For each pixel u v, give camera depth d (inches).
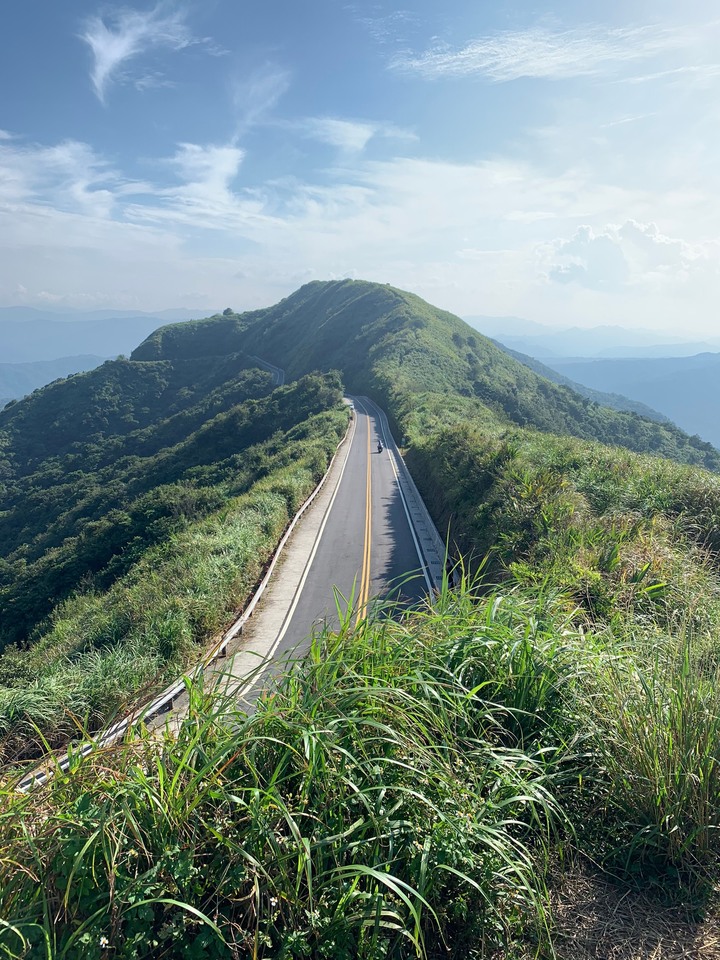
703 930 98.3
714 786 115.0
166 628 407.8
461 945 95.7
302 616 503.2
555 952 94.0
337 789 104.9
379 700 115.3
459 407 1727.4
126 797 96.4
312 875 96.1
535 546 376.2
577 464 580.4
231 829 98.2
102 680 327.3
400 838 99.6
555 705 139.6
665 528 371.9
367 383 2655.0
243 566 571.5
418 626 165.6
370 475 1190.3
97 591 823.1
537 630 158.7
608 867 111.0
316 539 753.0
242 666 399.9
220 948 85.0
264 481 1024.9
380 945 88.3
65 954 82.3
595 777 124.8
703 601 241.6
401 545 713.6
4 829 98.7
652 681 136.9
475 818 101.4
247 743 111.7
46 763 143.5
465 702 132.2
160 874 90.7
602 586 270.4
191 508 1122.0
